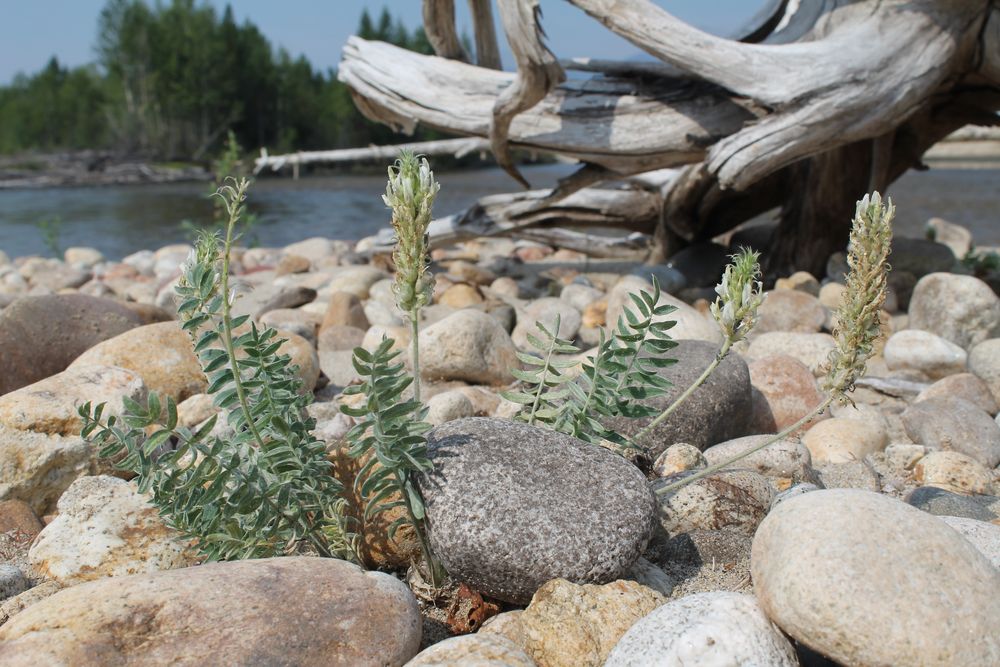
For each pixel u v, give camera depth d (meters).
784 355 4.81
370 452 2.97
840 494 2.37
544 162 46.69
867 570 2.14
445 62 7.62
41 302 5.09
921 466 3.88
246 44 67.75
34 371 4.91
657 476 3.46
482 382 5.23
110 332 5.16
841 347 2.73
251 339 2.61
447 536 2.54
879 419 4.57
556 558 2.51
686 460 3.49
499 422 2.82
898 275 7.71
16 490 3.55
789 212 8.09
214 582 2.29
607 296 7.41
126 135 62.75
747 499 3.16
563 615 2.43
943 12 6.43
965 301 6.00
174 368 4.48
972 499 3.48
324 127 71.00
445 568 2.65
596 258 9.83
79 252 11.59
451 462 2.64
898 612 2.08
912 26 6.41
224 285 2.47
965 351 5.62
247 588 2.28
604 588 2.50
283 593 2.28
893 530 2.22
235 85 64.69
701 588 2.85
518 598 2.60
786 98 6.30
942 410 4.41
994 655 2.05
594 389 3.03
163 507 2.63
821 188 7.70
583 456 2.73
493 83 7.38
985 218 16.19
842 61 6.32
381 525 2.90
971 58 6.69
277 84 70.44
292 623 2.22
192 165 49.78
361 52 7.90
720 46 6.39
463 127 7.40
